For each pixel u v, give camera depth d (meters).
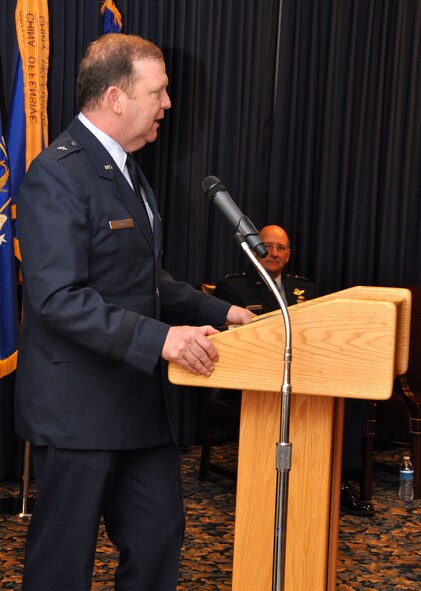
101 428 2.04
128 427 2.07
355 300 1.66
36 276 1.95
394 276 5.39
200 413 5.02
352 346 1.66
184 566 3.18
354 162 5.24
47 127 4.04
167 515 2.19
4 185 3.79
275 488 1.81
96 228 2.04
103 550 3.30
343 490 4.03
